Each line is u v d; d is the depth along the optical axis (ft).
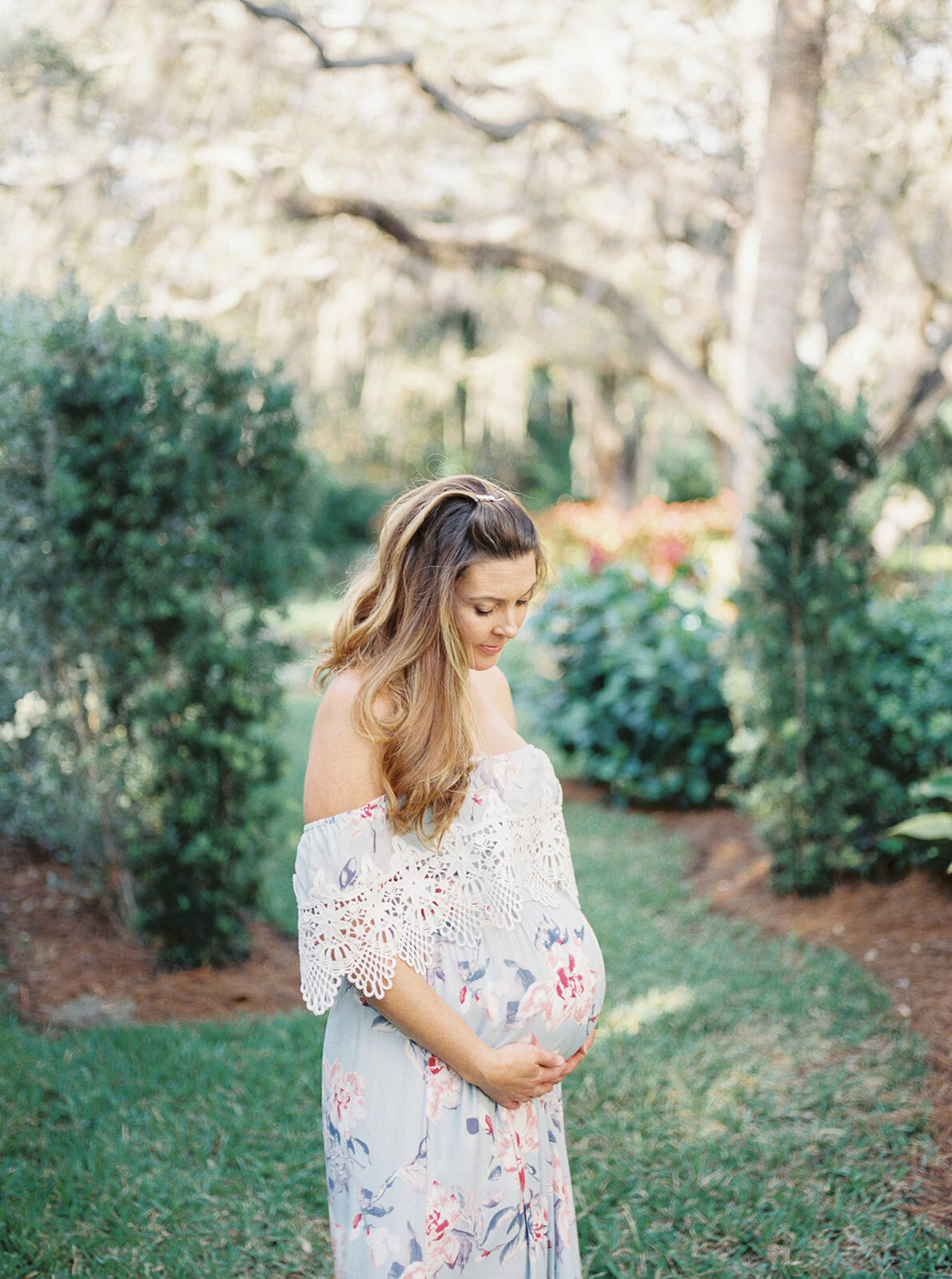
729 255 32.14
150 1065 10.21
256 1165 8.67
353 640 5.31
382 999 4.99
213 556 12.72
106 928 13.30
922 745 14.05
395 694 5.15
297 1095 9.86
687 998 11.82
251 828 12.67
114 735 12.89
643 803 20.98
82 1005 11.66
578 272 33.19
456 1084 5.16
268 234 28.25
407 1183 5.02
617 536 32.04
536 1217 5.39
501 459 56.18
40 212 23.79
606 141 26.94
